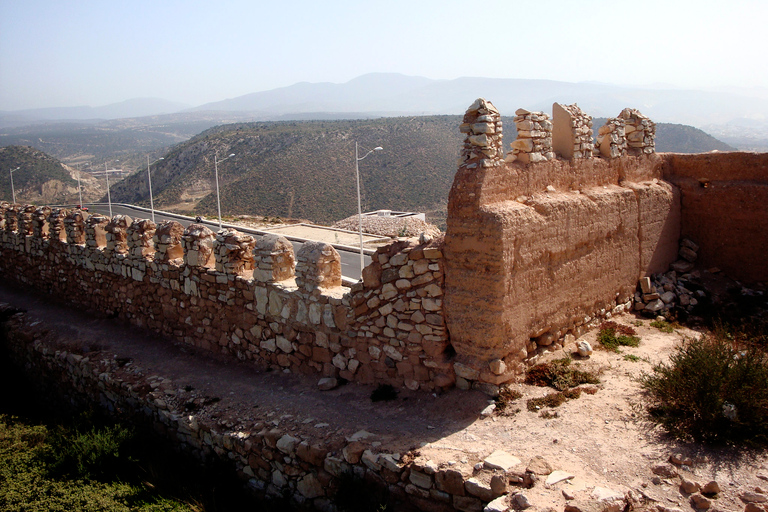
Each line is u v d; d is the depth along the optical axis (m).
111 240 14.14
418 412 8.25
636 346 9.76
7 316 15.62
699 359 7.31
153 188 110.50
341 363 9.64
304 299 9.95
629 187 11.30
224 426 8.96
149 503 8.45
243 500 8.52
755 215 11.62
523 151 8.95
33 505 8.36
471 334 8.13
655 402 7.67
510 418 7.63
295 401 9.30
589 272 10.09
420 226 36.12
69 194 105.56
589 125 10.41
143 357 12.16
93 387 11.84
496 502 5.96
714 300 11.38
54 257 16.48
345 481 7.32
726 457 6.46
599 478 6.24
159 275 12.90
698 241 12.64
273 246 10.39
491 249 7.79
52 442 10.36
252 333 11.01
